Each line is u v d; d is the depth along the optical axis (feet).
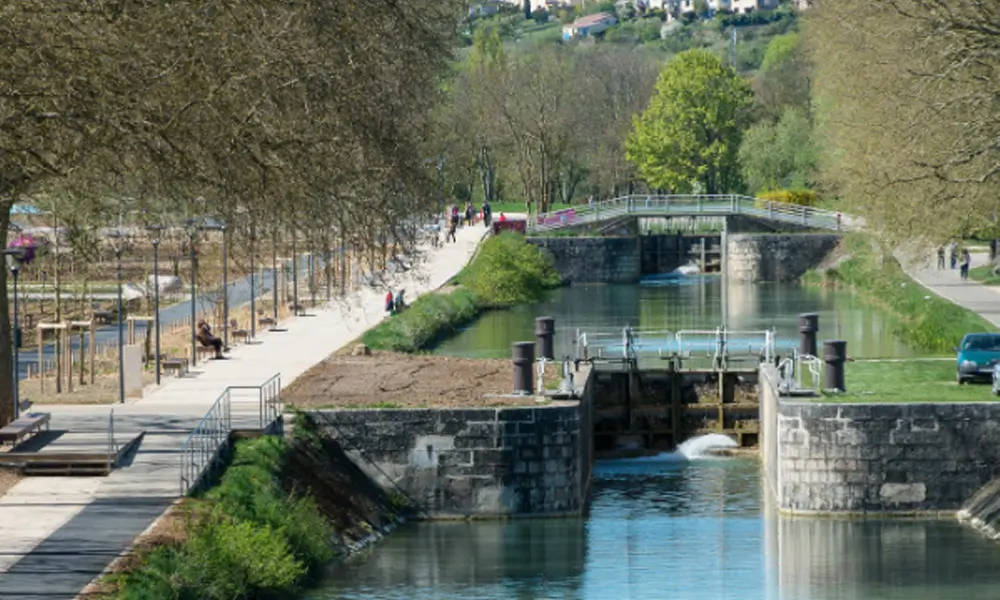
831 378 299.79
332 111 230.68
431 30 264.72
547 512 279.90
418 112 267.80
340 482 267.39
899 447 280.51
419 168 259.80
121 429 265.95
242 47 216.95
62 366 367.25
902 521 277.85
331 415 278.05
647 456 354.13
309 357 365.61
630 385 363.35
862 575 242.99
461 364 346.95
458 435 276.62
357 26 231.30
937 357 368.07
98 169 223.10
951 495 280.51
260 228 239.91
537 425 278.05
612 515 286.05
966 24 337.11
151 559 191.11
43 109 207.92
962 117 357.82
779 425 284.61
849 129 449.89
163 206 238.48
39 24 196.65
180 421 276.21
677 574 243.19
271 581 209.97
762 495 304.30
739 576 241.35
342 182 236.02
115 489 227.40
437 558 249.75
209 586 193.67
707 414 362.33
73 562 189.67
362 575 237.25
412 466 277.44
